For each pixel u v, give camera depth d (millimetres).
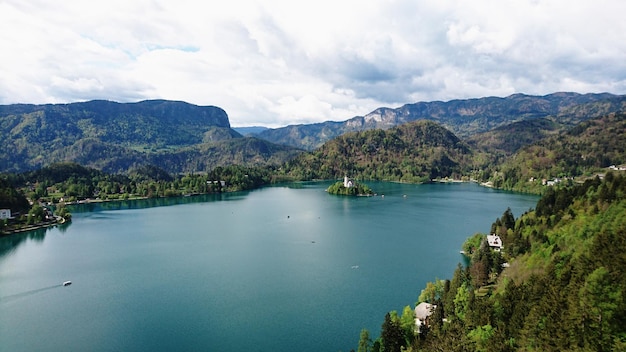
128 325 129375
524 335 82000
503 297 100625
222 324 129125
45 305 145250
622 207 132250
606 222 126750
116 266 189750
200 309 140125
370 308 139000
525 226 181625
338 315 134125
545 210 186375
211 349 115125
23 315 137250
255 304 143500
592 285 82938
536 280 101125
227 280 168250
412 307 138375
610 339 73062
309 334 122375
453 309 109750
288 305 142125
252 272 177875
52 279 172250
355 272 175875
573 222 148500
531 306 89500
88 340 120688
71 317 135500
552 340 75750
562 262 113250
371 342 109375
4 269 186500
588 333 74562
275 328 126062
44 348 116500
